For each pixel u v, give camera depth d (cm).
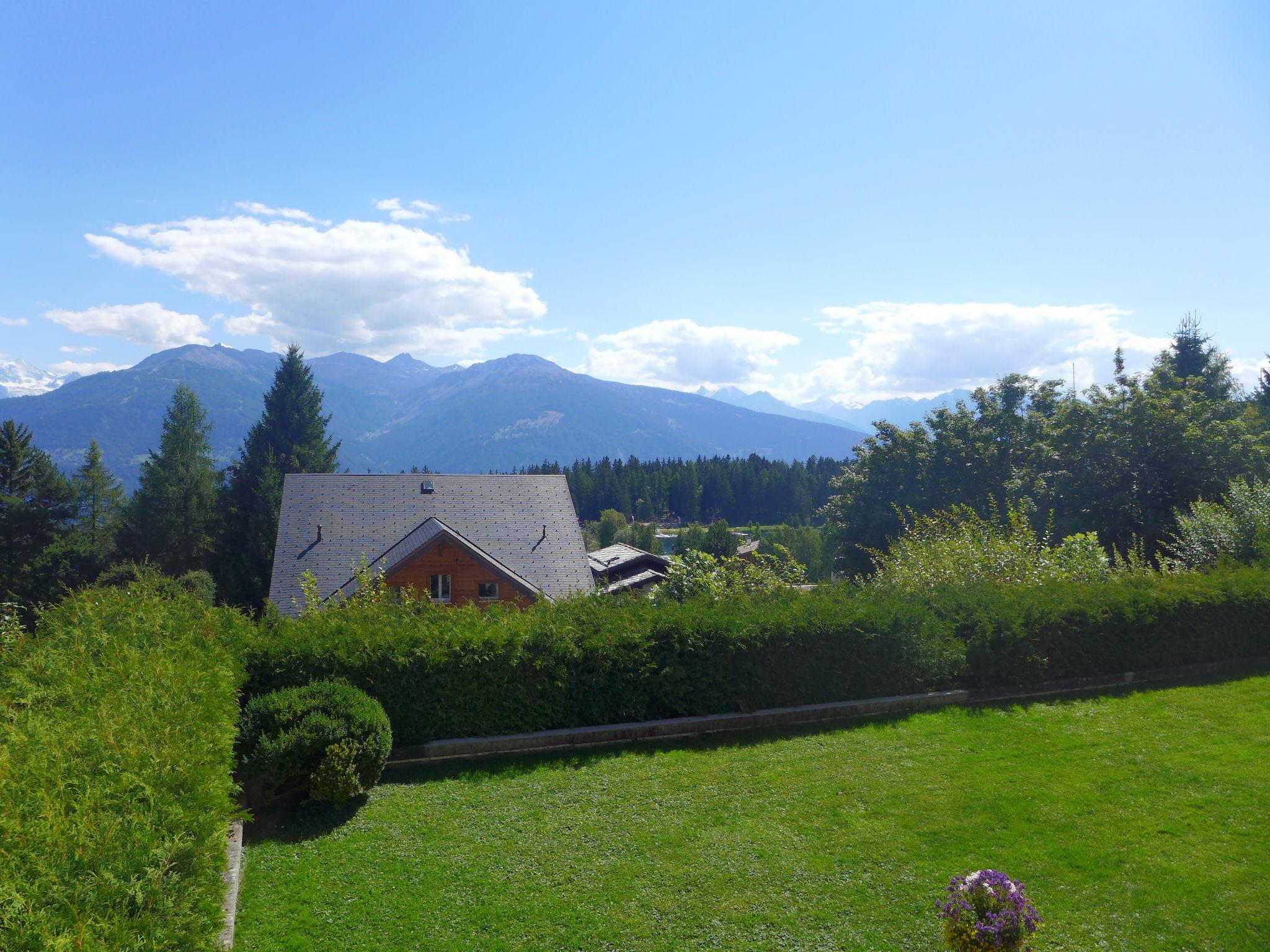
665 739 1002
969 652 1187
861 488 3772
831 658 1109
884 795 801
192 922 359
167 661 714
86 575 4503
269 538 4919
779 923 581
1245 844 683
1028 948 545
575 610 1110
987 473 3406
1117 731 984
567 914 595
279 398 5606
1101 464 2659
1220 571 1437
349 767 783
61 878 343
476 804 796
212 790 481
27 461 4712
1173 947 548
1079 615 1240
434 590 2331
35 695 609
